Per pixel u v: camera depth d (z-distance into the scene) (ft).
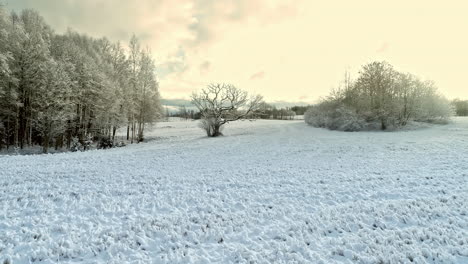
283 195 26.05
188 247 16.26
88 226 19.12
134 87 123.75
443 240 15.67
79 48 108.06
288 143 74.79
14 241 16.60
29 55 81.35
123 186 29.40
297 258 14.30
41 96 83.87
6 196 25.21
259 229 18.35
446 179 29.35
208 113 120.57
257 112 135.23
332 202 23.81
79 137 102.22
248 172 36.47
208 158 51.31
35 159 48.19
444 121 112.27
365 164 40.24
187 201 24.77
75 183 30.42
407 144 60.54
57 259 14.85
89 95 101.96
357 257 14.30
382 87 111.24
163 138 129.49
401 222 18.79
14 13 94.27
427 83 114.32
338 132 106.11
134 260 14.65
